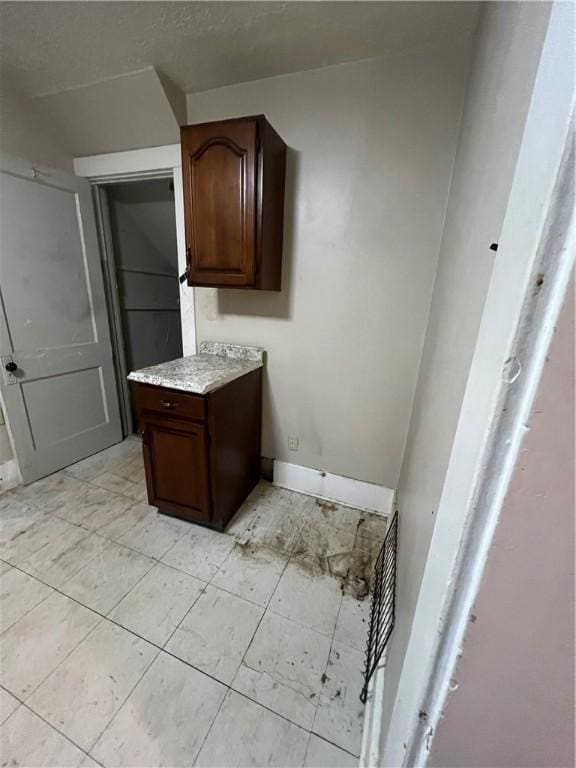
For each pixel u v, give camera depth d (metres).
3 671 1.06
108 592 1.35
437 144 1.37
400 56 1.33
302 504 1.96
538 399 0.28
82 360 2.30
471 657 0.37
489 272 0.49
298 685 1.06
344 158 1.51
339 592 1.39
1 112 1.73
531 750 0.39
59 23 1.24
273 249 1.61
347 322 1.72
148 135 1.81
